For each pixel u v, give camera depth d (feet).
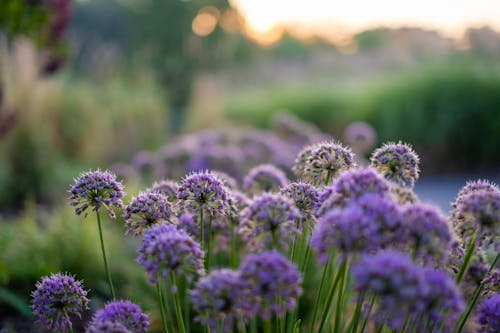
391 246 6.30
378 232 6.02
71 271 16.90
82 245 17.37
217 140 29.50
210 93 55.11
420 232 6.16
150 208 8.23
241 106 62.49
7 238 16.63
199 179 8.39
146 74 51.11
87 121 39.34
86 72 52.13
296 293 6.15
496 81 48.24
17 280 16.10
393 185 8.04
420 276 5.34
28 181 31.07
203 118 49.90
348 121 52.80
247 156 27.30
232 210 8.98
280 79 77.92
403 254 6.32
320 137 32.96
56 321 8.05
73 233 17.79
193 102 53.47
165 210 8.32
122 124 42.16
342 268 7.57
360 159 29.01
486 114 45.78
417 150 46.98
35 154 31.73
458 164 45.93
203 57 92.58
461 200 7.84
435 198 32.78
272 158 26.32
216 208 8.43
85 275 16.94
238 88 75.82
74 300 8.12
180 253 6.63
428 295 5.42
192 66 86.07
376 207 6.19
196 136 31.94
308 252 8.90
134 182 26.63
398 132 47.70
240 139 28.91
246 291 6.13
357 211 6.09
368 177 7.00
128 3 126.41
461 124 45.73
